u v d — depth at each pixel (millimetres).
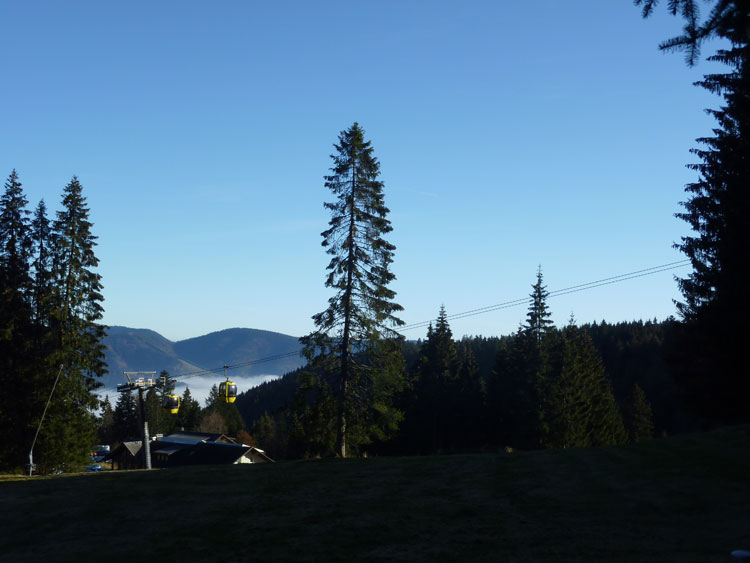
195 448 72438
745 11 5723
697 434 18984
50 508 14891
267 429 119375
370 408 35844
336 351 35531
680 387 26594
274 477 17547
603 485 13633
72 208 43781
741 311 21250
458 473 16500
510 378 71188
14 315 40125
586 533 10461
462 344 163250
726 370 22438
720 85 20281
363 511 12969
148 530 12375
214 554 10625
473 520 11820
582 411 64562
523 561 9297
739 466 13906
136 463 80688
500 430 73688
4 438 39625
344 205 36781
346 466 19016
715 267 22875
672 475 13844
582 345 73312
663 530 10289
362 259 36062
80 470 43719
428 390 73188
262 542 11148
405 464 18641
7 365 40000
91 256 44062
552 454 18406
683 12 5922
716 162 22922
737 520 10398
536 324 65000
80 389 42656
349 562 9859
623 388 109438
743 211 21500
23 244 41812
